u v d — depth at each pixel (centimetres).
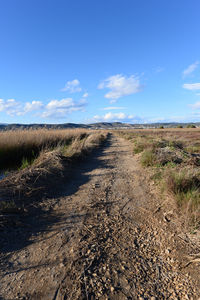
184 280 185
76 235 269
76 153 866
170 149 836
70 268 204
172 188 376
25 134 959
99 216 329
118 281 185
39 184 453
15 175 466
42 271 202
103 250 234
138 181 529
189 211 298
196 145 1402
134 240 255
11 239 259
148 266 206
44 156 688
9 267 209
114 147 1438
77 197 421
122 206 370
